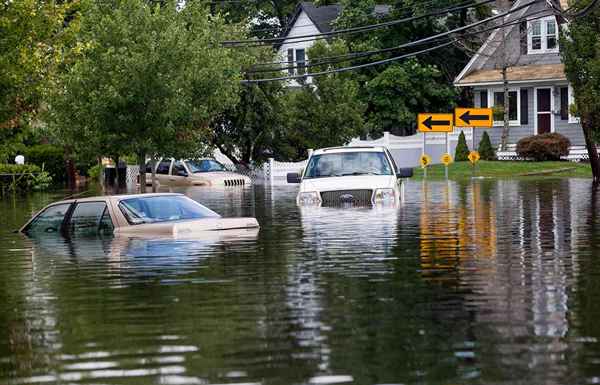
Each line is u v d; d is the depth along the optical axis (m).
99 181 99.94
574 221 38.69
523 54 111.75
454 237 32.41
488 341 15.80
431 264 25.31
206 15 82.25
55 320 18.44
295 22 136.88
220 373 14.18
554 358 14.62
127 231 33.56
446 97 118.81
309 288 21.50
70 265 26.52
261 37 152.25
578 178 80.38
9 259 28.41
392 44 116.88
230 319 18.05
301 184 49.06
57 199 69.25
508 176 86.81
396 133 119.25
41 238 34.50
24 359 15.34
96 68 67.06
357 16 117.19
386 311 18.52
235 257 27.33
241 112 105.19
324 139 105.94
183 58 69.25
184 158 72.31
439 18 117.94
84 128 67.38
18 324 18.12
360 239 32.03
